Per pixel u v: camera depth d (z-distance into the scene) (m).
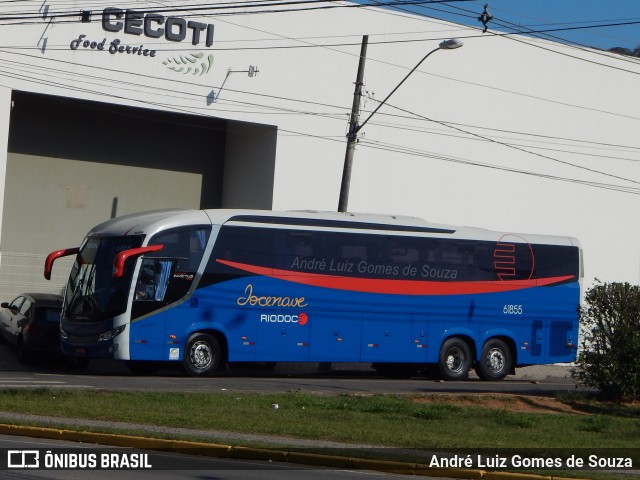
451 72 51.88
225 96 44.59
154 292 31.05
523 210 55.09
